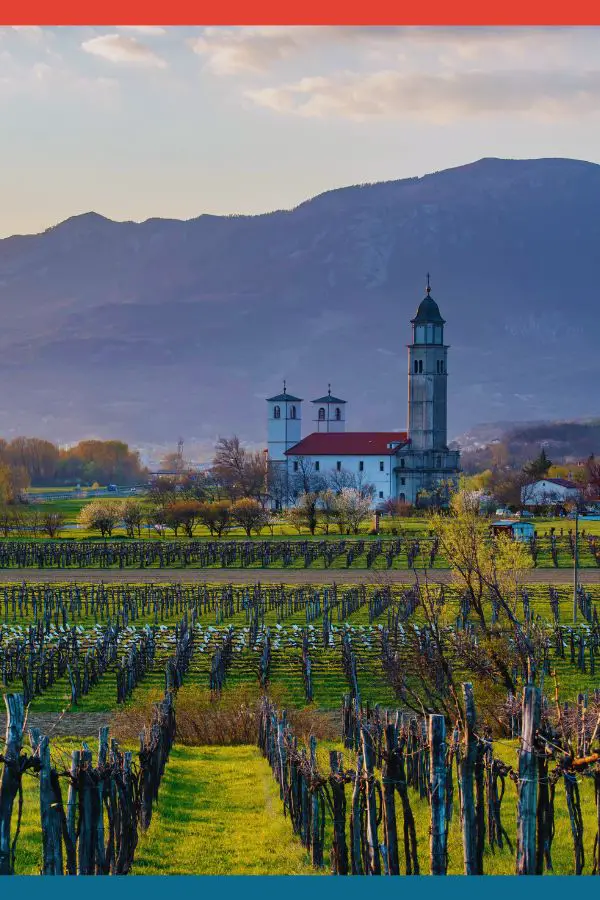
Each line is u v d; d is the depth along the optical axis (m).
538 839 35.12
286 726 51.62
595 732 36.84
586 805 45.62
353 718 60.66
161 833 43.34
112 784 37.19
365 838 38.12
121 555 171.88
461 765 35.28
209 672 84.19
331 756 38.56
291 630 103.31
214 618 118.06
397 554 174.62
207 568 163.38
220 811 47.34
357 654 85.31
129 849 38.72
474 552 64.31
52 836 32.25
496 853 40.69
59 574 156.62
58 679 84.75
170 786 52.03
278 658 87.12
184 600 126.44
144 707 65.12
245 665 86.38
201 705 68.50
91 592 127.75
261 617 115.75
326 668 85.00
